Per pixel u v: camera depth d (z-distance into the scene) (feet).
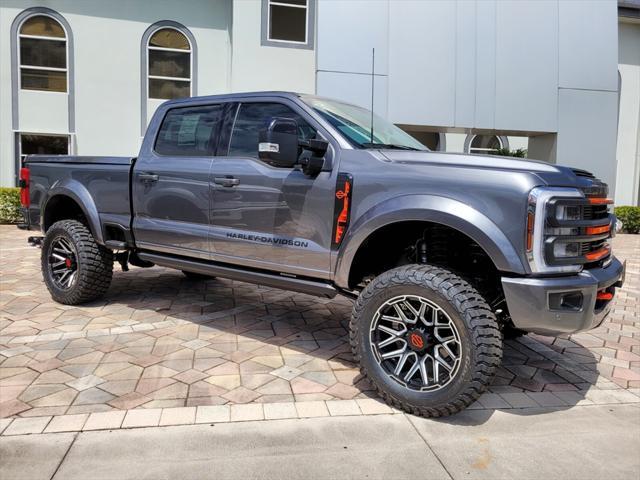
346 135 12.63
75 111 48.34
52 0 47.11
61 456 9.12
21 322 16.28
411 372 10.87
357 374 12.97
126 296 19.86
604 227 11.20
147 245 16.08
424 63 39.17
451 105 39.75
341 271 11.94
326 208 12.17
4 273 23.77
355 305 11.46
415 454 9.47
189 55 50.03
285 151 11.73
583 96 41.78
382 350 11.43
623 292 24.22
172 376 12.54
